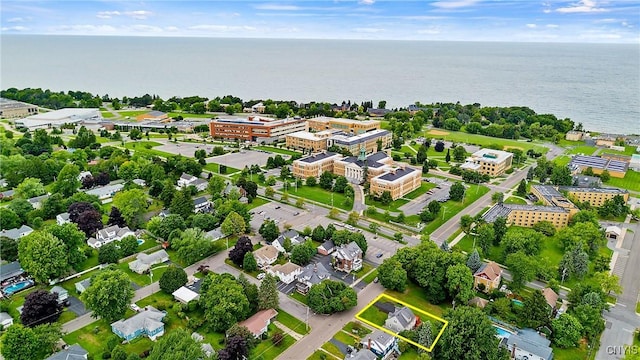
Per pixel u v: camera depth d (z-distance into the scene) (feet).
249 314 422.00
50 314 406.21
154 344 362.12
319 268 495.82
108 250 506.07
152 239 580.30
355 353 369.91
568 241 575.38
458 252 508.53
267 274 437.99
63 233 481.05
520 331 404.98
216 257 540.93
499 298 448.24
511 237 546.67
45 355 361.51
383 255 561.84
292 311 439.22
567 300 459.73
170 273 460.14
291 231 592.19
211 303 402.52
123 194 617.62
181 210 627.87
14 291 453.17
